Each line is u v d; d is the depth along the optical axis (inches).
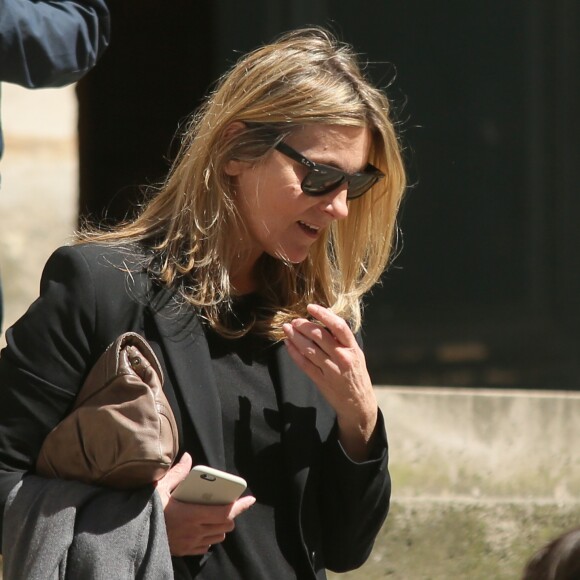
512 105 818.2
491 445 665.0
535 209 818.2
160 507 336.2
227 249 381.1
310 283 405.7
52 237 778.8
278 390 380.5
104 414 335.0
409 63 821.9
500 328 821.2
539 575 271.9
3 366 357.7
